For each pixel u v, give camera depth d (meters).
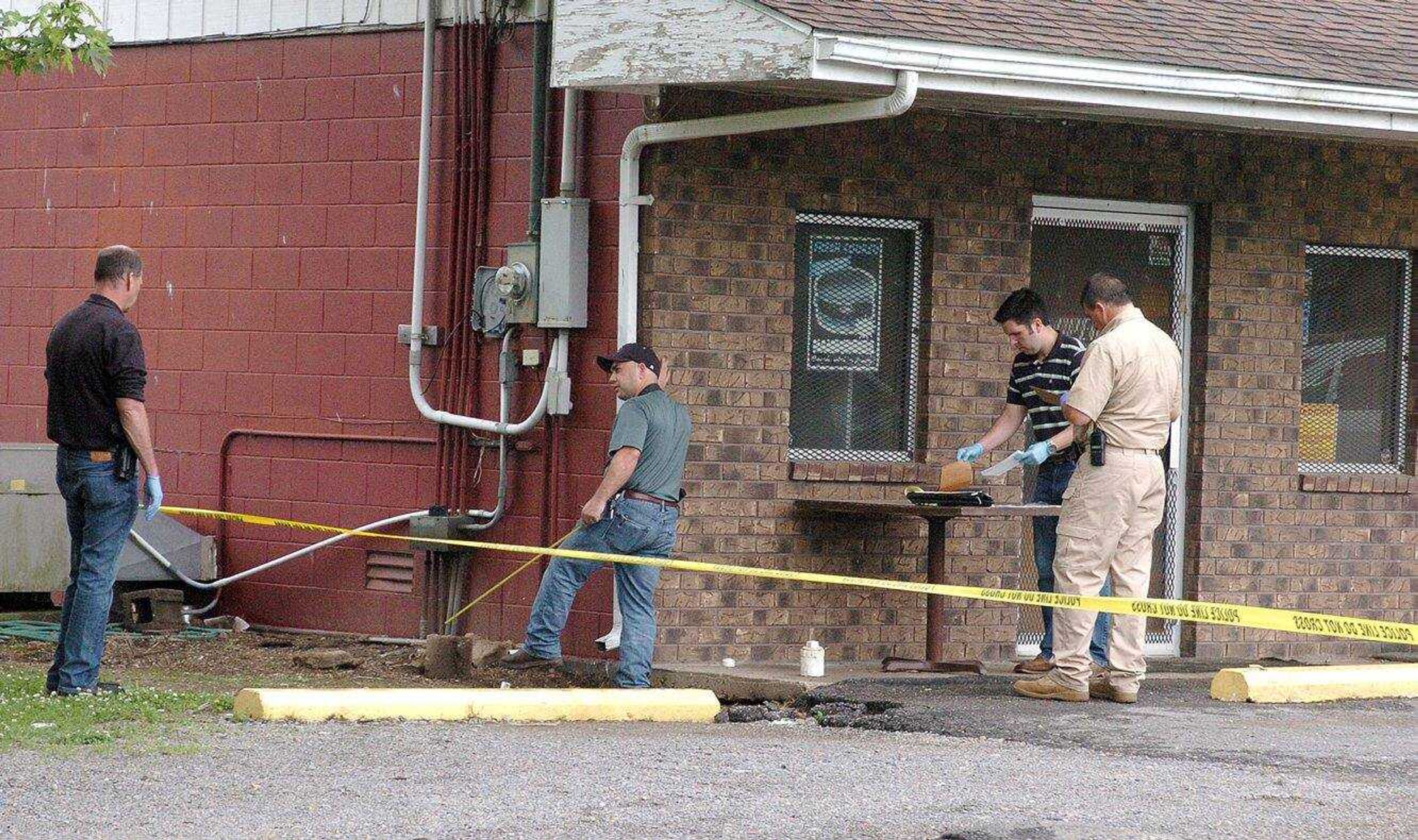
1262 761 22.03
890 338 31.09
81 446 24.66
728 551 29.52
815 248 30.61
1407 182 34.25
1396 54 30.92
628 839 17.12
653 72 26.95
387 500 32.50
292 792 19.11
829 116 26.66
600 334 29.89
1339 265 34.41
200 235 34.34
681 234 29.17
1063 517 26.44
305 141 33.28
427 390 31.88
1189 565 32.84
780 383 29.83
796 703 27.75
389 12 32.47
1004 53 26.53
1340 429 34.44
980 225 31.08
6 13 29.59
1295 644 33.59
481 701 24.78
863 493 30.48
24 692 25.11
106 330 24.50
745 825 17.78
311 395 33.25
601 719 25.42
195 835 17.22
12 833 17.30
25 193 36.06
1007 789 19.83
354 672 30.20
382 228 32.53
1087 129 31.72
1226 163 32.72
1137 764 21.88
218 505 34.12
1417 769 21.53
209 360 34.25
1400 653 34.25
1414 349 34.81
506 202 31.19
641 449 27.08
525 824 17.73
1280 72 28.34
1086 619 26.48
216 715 24.39
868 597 30.45
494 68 31.27
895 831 17.56
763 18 25.88
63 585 33.50
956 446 30.94
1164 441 26.42
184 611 33.88
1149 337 26.08
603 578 29.94
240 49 33.94
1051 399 28.39
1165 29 29.34
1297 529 33.38
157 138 34.78
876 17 26.36
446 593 31.69
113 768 20.33
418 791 19.25
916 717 25.16
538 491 30.72
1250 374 32.94
